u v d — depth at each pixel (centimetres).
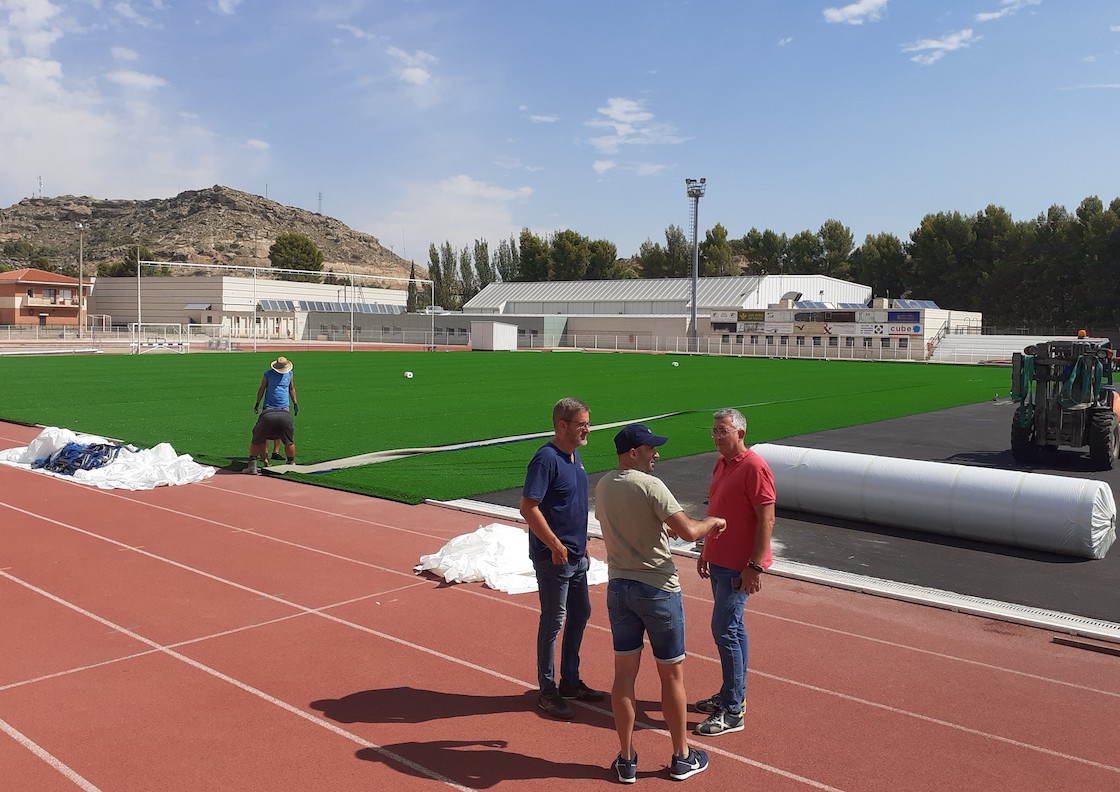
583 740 550
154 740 538
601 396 3231
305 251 15050
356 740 542
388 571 911
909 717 586
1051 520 1014
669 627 494
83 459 1446
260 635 722
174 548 993
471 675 648
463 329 9069
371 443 1894
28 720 563
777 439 2117
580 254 12900
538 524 566
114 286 9656
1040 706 607
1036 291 9369
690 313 8544
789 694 621
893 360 7050
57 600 805
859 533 1138
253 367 4522
